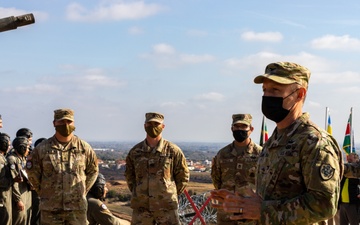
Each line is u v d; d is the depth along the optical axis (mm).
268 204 4020
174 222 9445
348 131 13836
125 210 14641
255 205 4055
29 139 11117
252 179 9781
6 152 10211
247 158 9789
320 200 3879
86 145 9070
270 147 4250
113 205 15961
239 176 9812
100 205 9148
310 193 3930
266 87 4281
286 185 4082
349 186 11484
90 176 9047
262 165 4320
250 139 9945
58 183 8727
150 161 9453
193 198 11547
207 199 11391
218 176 10109
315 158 3945
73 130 8891
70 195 8734
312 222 3916
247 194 4195
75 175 8805
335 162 3963
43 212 8750
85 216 8859
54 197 8703
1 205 9781
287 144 4133
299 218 3900
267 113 4254
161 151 9484
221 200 4227
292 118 4234
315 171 3916
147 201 9414
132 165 9680
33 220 10992
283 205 3965
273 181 4141
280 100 4188
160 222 9375
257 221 4230
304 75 4230
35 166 8828
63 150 8859
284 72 4195
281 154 4137
